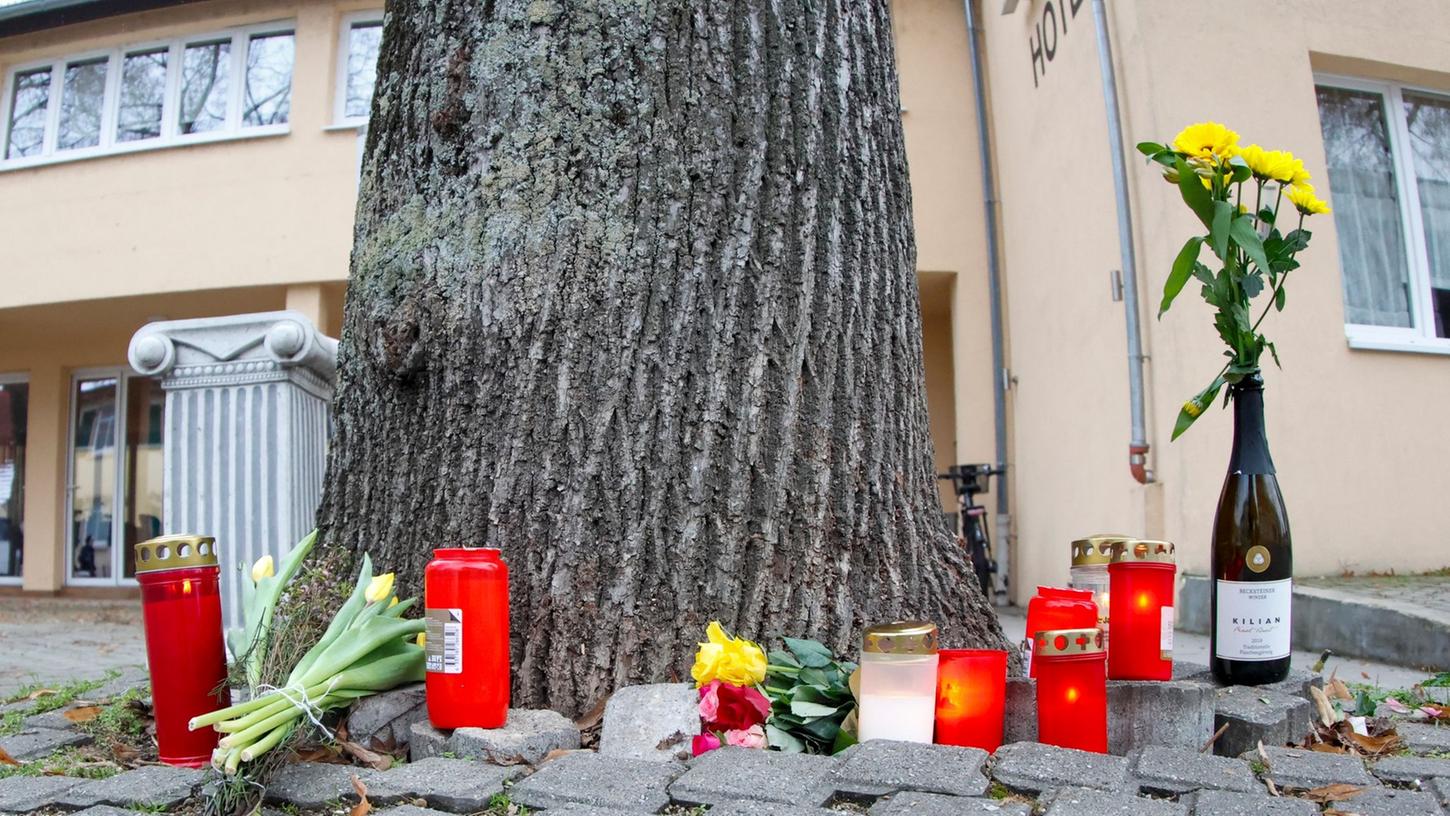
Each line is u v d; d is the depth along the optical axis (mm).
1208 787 1634
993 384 8695
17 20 10500
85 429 12062
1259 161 2223
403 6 2709
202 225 9789
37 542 11812
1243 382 2324
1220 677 2287
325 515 2621
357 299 2611
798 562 2287
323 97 9797
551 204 2365
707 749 1855
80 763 2090
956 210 8938
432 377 2443
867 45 2625
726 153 2385
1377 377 5848
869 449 2410
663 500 2256
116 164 10031
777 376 2342
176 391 3598
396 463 2482
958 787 1599
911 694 1863
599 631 2203
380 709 2049
